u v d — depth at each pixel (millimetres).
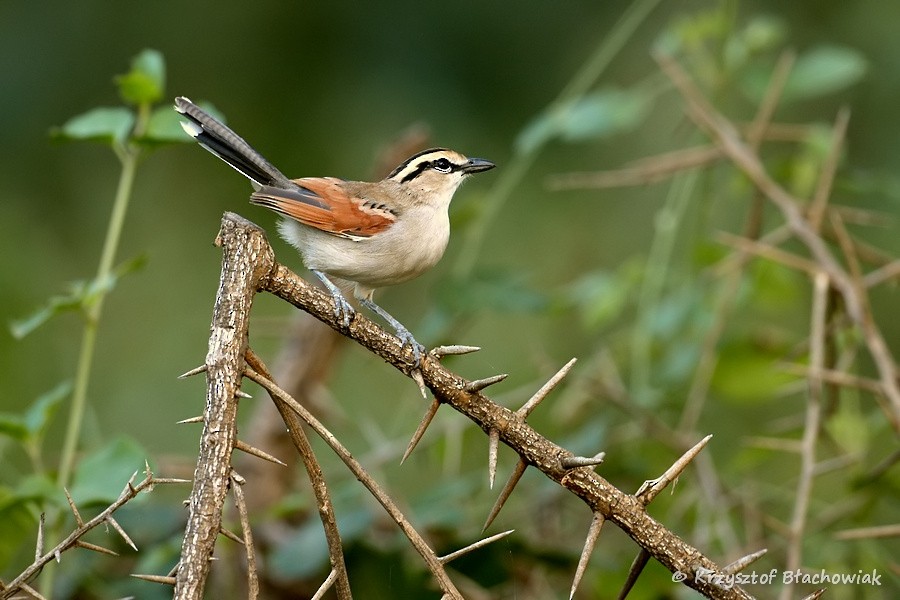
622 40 11953
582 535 10297
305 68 13766
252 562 4797
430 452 11023
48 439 13625
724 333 11680
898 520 11039
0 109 13344
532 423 11781
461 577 9094
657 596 8961
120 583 9250
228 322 5141
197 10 13617
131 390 14477
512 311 10648
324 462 13102
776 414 12898
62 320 14430
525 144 11688
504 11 13750
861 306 8430
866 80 14047
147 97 8500
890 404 8117
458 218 12273
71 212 14109
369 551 8945
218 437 4910
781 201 9703
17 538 7895
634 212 14711
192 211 14781
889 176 12797
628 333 12961
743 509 9781
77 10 13414
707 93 13422
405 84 13734
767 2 14484
